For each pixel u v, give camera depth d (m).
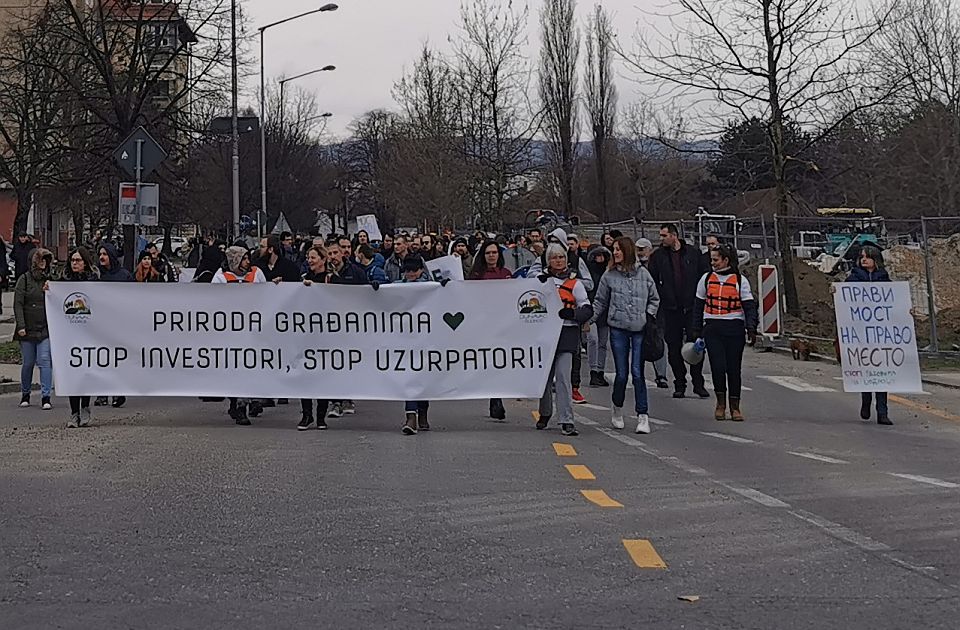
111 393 12.22
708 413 13.57
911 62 32.16
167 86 36.62
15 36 39.03
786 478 9.25
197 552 6.66
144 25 32.25
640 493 8.48
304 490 8.47
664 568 6.30
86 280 12.88
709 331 12.88
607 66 53.75
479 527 7.29
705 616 5.42
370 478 8.97
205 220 56.62
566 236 15.09
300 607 5.57
